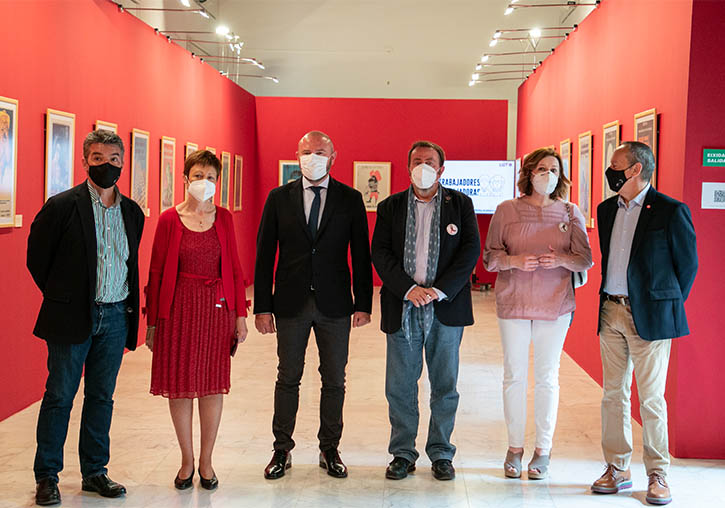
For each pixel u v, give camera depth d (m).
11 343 4.93
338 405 3.94
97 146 3.38
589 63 6.91
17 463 3.99
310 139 3.81
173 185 8.55
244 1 14.62
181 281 3.59
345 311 3.88
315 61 14.75
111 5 6.68
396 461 3.90
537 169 3.79
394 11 14.60
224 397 5.52
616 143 5.84
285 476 3.89
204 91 9.98
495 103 13.52
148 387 5.72
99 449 3.63
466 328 8.89
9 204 4.88
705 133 4.22
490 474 3.96
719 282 4.22
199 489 3.69
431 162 3.79
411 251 3.80
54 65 5.57
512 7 8.45
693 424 4.27
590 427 4.88
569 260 3.77
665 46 4.66
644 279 3.58
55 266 3.45
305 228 3.85
